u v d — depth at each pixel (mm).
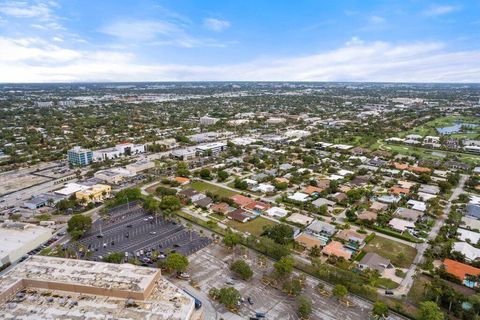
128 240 162000
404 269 136125
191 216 188750
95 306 102438
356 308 112750
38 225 177875
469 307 109688
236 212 190000
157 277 116312
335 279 126500
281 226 159875
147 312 99875
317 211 193375
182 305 103562
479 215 185000
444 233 163250
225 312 110125
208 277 130500
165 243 158500
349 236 159625
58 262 123375
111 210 199750
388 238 163625
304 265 138625
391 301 116062
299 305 110938
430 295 114750
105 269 118375
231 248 152125
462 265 133375
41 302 104500
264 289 122812
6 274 114875
